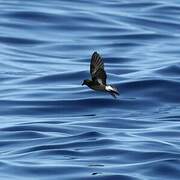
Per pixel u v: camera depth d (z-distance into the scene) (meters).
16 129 25.33
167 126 25.84
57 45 36.53
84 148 23.36
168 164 22.05
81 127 25.58
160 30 38.72
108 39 37.38
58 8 40.38
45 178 21.30
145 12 40.69
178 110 28.08
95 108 28.16
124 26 38.75
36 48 36.19
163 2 42.06
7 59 34.34
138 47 36.47
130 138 24.25
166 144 23.69
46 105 28.28
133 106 28.38
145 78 30.52
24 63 33.94
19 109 28.00
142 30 38.47
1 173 21.58
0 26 38.19
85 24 38.78
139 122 26.38
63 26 38.59
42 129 25.38
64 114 27.70
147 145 23.52
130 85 29.86
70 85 30.64
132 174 21.52
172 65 32.34
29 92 29.70
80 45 36.62
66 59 34.84
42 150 23.30
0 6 40.25
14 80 31.33
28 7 40.19
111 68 32.97
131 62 34.22
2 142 24.22
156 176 21.53
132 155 22.70
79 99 28.59
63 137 24.42
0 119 26.94
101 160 22.39
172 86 29.80
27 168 21.83
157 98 29.09
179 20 39.94
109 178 21.22
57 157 22.72
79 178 21.27
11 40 36.81
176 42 37.31
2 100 28.69
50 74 31.70
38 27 38.38
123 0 42.28
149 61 34.25
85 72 31.95
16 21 38.75
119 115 27.50
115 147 23.28
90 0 42.03
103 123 26.12
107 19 39.34
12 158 22.70
